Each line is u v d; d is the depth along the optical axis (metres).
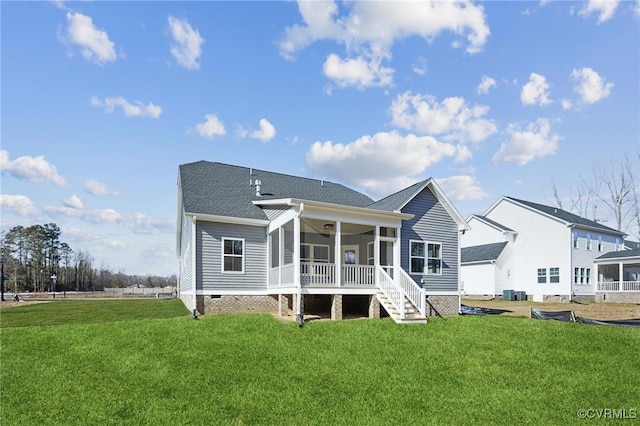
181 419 7.16
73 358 9.95
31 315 17.00
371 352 11.00
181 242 26.59
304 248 19.70
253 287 17.67
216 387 8.50
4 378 8.70
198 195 18.44
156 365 9.56
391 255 18.27
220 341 11.45
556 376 9.61
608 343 12.12
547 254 35.28
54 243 74.12
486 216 40.94
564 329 13.84
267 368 9.59
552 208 39.25
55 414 7.29
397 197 18.91
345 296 17.92
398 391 8.61
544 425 7.33
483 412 7.76
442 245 19.33
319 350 10.97
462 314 19.81
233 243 17.48
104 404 7.66
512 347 11.75
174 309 19.38
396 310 15.10
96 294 58.03
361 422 7.21
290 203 14.92
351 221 15.99
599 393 8.73
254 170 24.00
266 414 7.42
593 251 36.06
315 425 7.06
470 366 10.18
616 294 33.28
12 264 66.12
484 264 36.97
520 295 36.06
